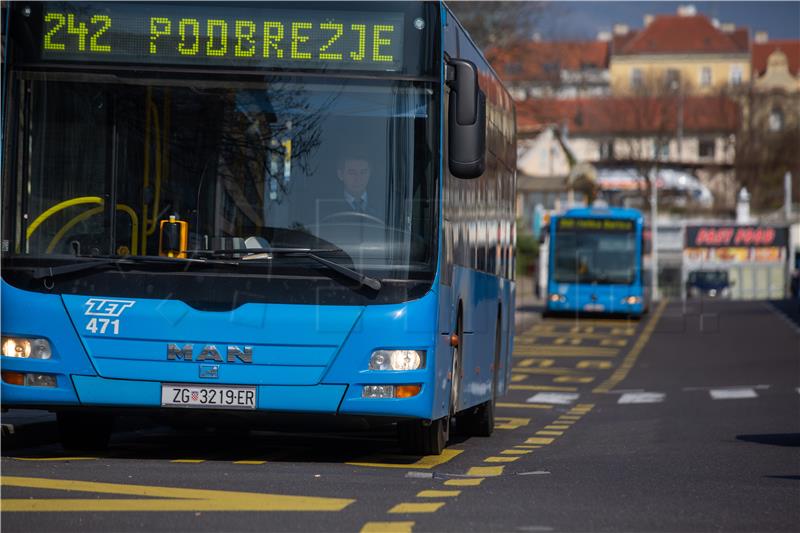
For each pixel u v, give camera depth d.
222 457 33.34
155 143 30.36
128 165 30.36
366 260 30.02
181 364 29.86
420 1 30.75
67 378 30.02
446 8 31.52
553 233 143.62
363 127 30.41
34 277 30.12
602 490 27.50
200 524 21.77
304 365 29.80
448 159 31.08
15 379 30.12
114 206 30.27
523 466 32.84
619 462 34.31
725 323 140.38
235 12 30.64
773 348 107.62
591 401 65.31
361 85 30.52
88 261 30.03
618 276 142.00
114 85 30.52
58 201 30.31
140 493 25.12
